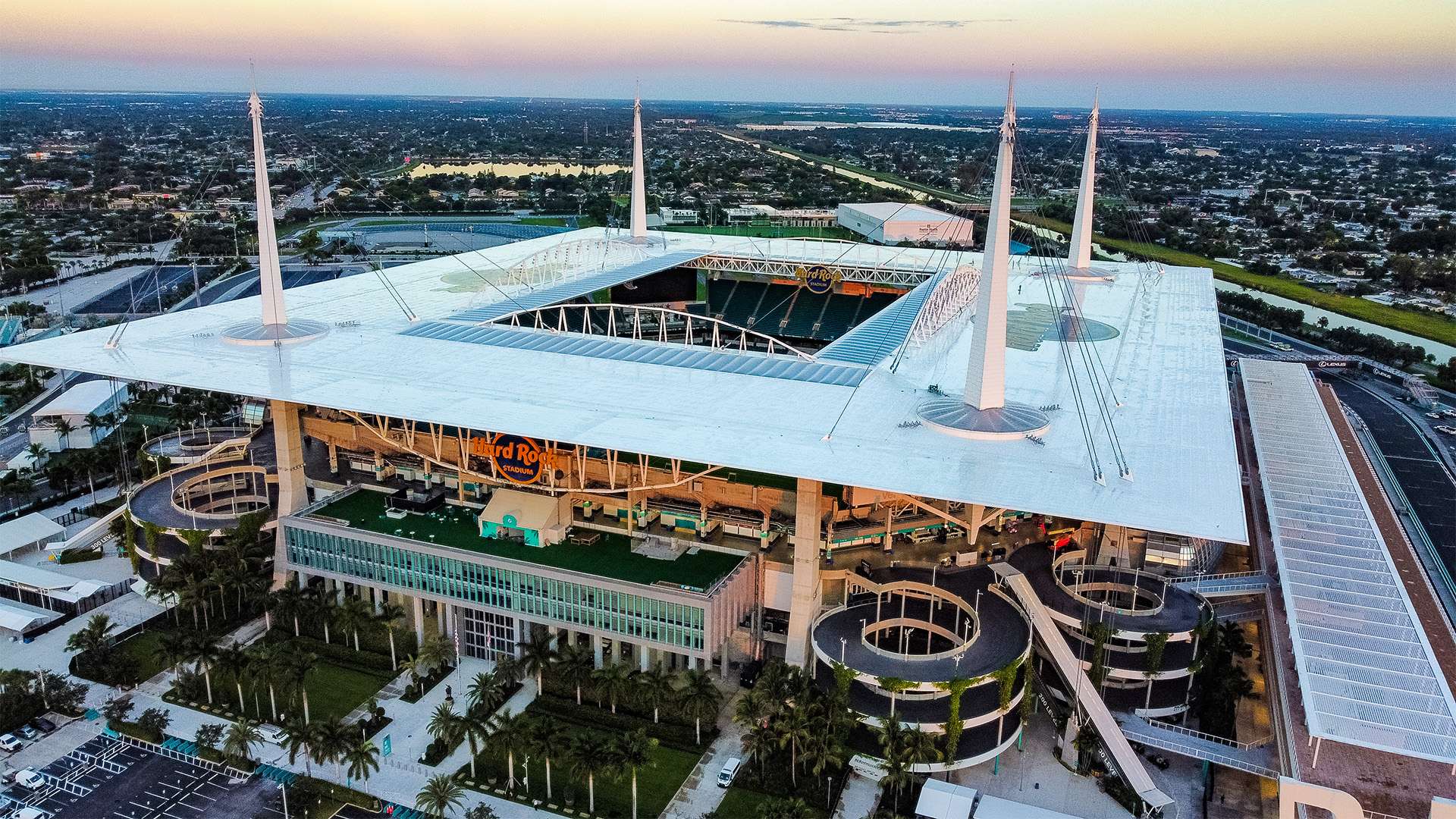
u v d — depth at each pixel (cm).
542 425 12838
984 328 12950
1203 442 12731
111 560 16675
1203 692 12775
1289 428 18488
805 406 13925
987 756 11462
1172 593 13875
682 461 14025
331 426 16375
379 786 11275
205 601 14125
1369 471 18538
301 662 12219
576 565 13412
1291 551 13462
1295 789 9419
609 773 10550
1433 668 10869
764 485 14012
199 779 11338
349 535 14300
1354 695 10388
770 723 11212
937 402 13650
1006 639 12375
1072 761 11750
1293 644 11294
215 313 18562
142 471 18612
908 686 11394
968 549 14450
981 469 11681
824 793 11156
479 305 19975
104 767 11488
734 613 13200
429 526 14638
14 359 15275
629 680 12525
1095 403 14350
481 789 11275
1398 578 12775
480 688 11850
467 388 14425
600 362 15925
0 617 14375
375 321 18362
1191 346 18025
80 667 13362
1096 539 15012
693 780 11462
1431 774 10144
